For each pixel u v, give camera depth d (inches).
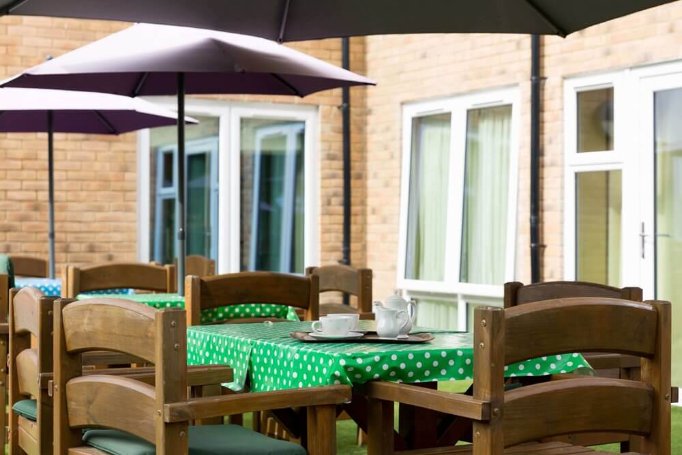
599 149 312.7
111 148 374.0
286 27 187.5
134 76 246.4
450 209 370.0
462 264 367.9
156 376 108.0
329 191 408.5
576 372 157.0
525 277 335.0
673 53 287.1
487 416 98.7
